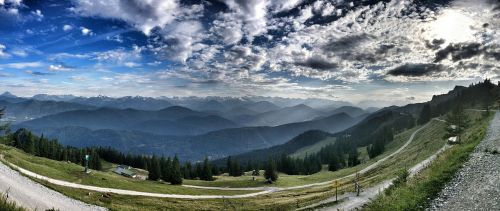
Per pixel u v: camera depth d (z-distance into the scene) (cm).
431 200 2386
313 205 5041
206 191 13900
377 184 5788
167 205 8656
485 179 2464
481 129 6844
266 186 15550
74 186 8712
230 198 12169
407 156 10744
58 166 11500
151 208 8019
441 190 2548
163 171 16912
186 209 8388
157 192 11469
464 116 9394
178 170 15950
